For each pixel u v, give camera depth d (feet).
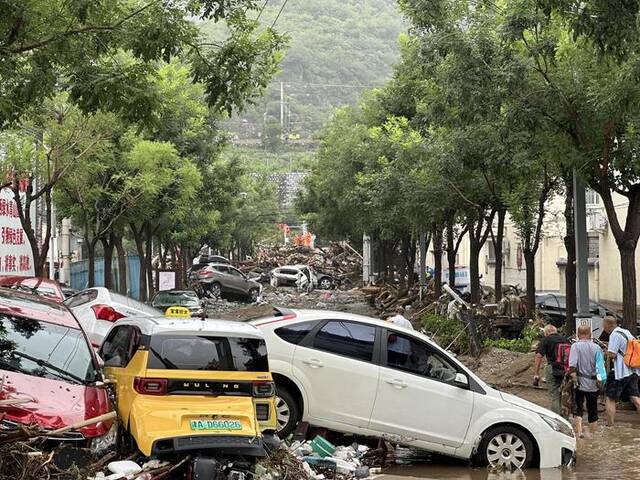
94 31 42.16
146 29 41.14
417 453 37.70
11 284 55.31
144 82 42.80
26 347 29.01
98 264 160.76
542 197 75.05
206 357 27.81
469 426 34.83
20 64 42.14
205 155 130.11
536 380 45.47
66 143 72.95
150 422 26.30
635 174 52.19
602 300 131.34
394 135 92.84
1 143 71.15
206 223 146.72
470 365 65.92
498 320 73.92
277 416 34.17
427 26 59.31
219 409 27.12
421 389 34.81
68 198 95.30
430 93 68.54
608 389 45.21
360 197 130.00
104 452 26.32
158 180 93.35
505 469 34.55
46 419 25.54
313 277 212.23
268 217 305.73
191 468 25.88
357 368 34.71
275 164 432.25
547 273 154.20
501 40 53.01
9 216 86.22
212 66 43.39
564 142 52.31
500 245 84.79
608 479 32.68
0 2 36.91
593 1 38.34
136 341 28.76
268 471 27.61
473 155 67.26
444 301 91.66
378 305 137.80
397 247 191.52
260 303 155.63
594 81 48.85
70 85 43.34
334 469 31.83
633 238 52.24
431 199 83.41
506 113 52.95
